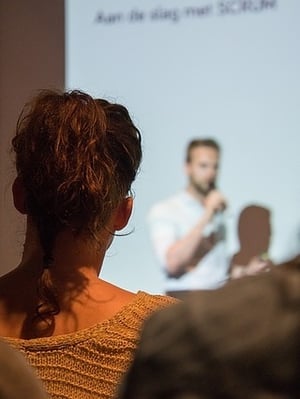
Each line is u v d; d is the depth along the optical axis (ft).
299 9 12.33
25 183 4.25
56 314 4.27
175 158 12.51
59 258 4.35
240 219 12.25
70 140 4.21
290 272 2.73
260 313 2.60
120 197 4.34
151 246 12.37
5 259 12.14
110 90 12.75
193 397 2.54
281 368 2.52
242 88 12.43
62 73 12.93
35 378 3.03
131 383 2.65
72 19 12.89
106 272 12.41
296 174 12.21
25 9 13.08
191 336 2.60
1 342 3.03
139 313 4.27
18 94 13.05
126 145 4.34
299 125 12.25
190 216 12.35
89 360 4.13
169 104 12.60
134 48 12.71
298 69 12.30
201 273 12.23
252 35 12.44
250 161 12.33
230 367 2.54
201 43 12.57
